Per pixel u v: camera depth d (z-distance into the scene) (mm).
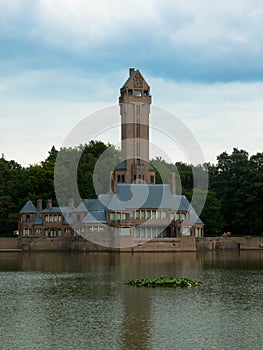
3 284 80125
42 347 47594
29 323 55312
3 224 190750
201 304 63844
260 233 184375
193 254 143625
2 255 142875
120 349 47031
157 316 57969
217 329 52906
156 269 99688
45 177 194375
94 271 96625
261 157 191625
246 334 51250
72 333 51719
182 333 51656
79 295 70000
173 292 71812
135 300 66375
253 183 180875
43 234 175750
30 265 110000
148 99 193875
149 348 47219
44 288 75938
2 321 56156
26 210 178875
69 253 150500
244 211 183875
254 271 96062
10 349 47094
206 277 87062
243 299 66812
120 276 88688
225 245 163000
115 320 56406
